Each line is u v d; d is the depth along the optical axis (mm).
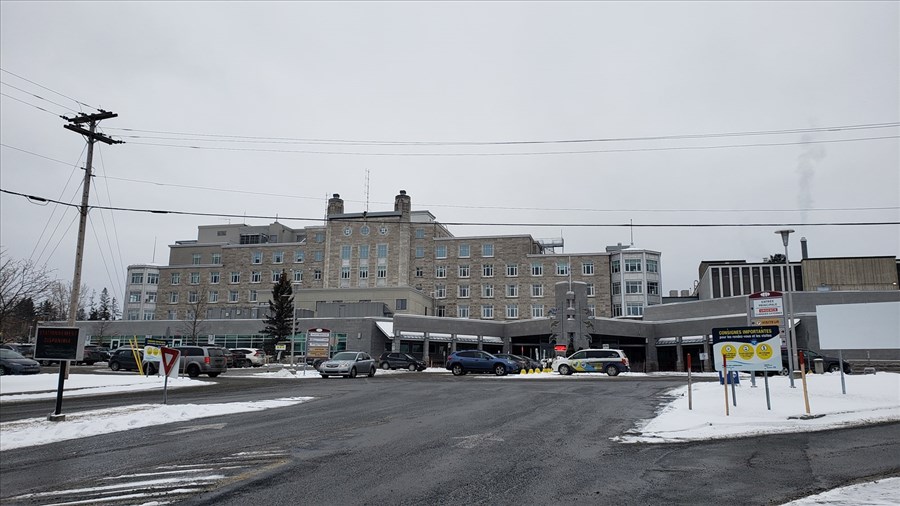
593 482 8656
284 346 60125
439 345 67688
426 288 89188
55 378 29656
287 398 21172
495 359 40969
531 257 87250
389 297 79500
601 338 64188
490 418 15531
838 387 19906
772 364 15914
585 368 40062
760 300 24016
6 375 31297
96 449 11719
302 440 12148
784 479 8891
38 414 17922
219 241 104625
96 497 8023
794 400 17328
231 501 7625
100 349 58250
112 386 27781
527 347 70125
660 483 8617
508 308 86625
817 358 36656
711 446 11602
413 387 26500
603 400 19984
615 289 84625
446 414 16375
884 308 18750
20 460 10875
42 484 8969
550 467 9641
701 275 88312
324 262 91312
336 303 71625
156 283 99250
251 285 94500
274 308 68812
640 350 65812
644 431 13336
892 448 11398
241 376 37969
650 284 83750
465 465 9750
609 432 13227
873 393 18484
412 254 90312
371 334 64562
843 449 11297
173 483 8648
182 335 74562
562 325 53031
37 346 16469
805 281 72188
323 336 40781
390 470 9359
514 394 22406
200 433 13258
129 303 98188
